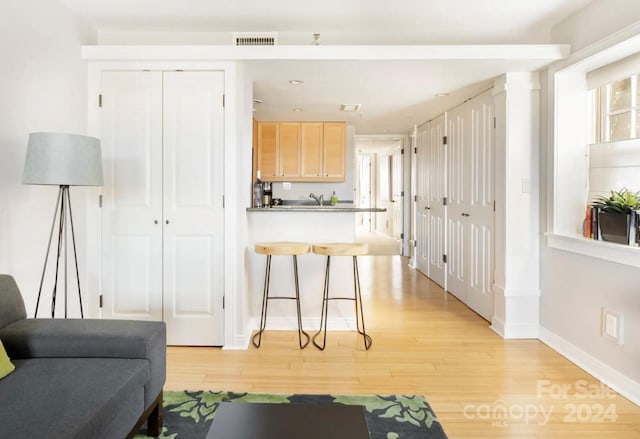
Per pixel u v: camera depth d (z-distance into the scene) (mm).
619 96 2752
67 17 2852
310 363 2791
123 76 3102
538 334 3322
